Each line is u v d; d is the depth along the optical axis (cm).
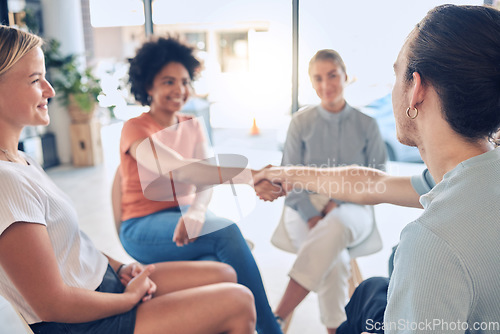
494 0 126
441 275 61
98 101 495
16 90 97
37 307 90
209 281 129
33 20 455
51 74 493
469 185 65
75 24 517
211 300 107
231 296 109
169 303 106
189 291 110
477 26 64
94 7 639
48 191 100
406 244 65
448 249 61
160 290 125
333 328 170
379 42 192
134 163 165
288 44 276
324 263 165
